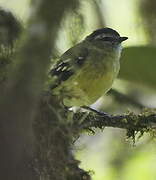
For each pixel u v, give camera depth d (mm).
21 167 5742
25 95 4246
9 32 11594
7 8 12484
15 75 4352
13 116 4168
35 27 4715
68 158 8008
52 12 4723
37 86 4340
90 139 15867
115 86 16641
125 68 13859
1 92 4852
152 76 13844
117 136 16406
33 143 7473
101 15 14969
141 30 16891
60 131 7941
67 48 11828
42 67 4438
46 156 7770
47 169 7762
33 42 4559
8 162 4117
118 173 16109
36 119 7770
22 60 4434
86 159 15758
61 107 8492
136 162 16094
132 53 13664
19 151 4156
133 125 10430
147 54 13578
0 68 8352
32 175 7348
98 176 15938
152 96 16141
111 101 16172
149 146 15750
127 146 16094
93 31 13531
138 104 15750
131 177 16062
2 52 8586
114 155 16203
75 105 10750
